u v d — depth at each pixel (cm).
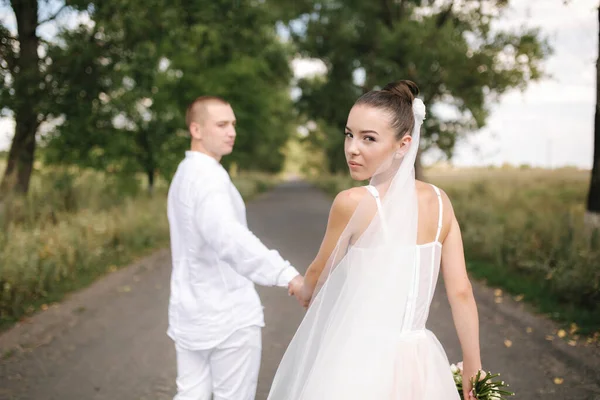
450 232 182
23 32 1105
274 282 207
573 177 2667
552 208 1160
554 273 621
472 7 1783
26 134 1158
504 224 955
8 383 386
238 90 2177
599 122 758
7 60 1106
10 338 476
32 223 836
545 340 465
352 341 170
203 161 230
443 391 174
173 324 231
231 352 223
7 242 688
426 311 179
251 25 1711
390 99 168
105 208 1136
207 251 221
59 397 365
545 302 579
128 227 977
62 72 1110
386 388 167
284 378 193
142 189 1662
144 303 618
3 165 1298
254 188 3294
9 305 555
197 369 229
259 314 232
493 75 1656
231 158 2484
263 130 2695
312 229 1327
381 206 169
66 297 630
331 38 2444
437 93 1880
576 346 443
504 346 457
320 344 180
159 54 1392
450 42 1667
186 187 225
